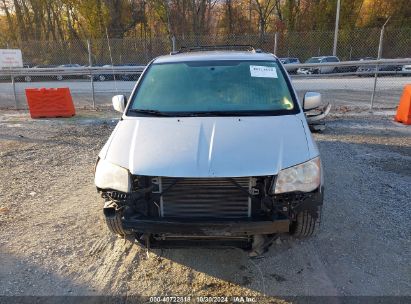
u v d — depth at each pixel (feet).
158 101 12.73
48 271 10.86
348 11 140.97
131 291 10.02
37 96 35.09
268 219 9.46
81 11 138.82
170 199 9.73
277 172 9.48
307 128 11.23
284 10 148.15
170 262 11.25
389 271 10.59
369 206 14.48
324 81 52.80
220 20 152.66
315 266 10.89
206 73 13.66
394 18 137.69
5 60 43.34
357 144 23.66
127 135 11.06
